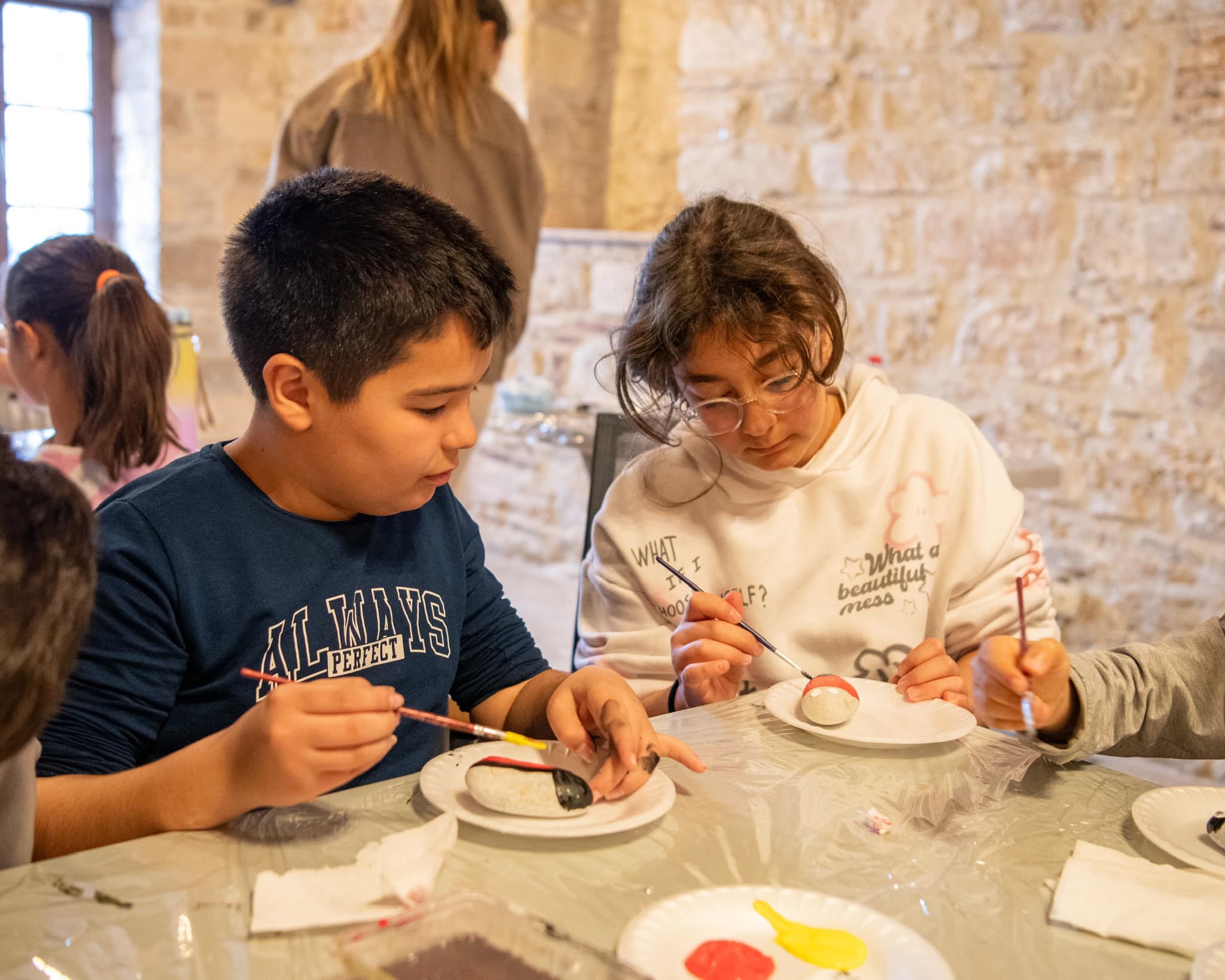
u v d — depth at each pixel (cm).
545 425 298
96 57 525
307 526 115
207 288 522
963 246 341
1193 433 302
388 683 120
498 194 312
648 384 146
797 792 99
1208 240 295
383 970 66
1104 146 310
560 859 85
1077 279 319
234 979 68
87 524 75
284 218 107
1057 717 104
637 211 459
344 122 293
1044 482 285
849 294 369
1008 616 149
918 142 347
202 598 109
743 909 77
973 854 88
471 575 138
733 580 155
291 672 113
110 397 174
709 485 158
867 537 153
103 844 90
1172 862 88
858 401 158
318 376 104
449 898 73
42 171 520
